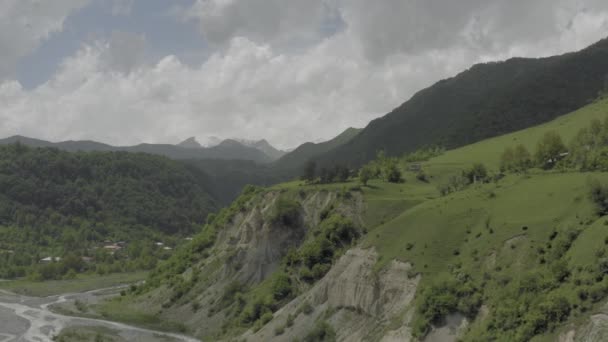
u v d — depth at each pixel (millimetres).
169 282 189750
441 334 90250
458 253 104688
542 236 93188
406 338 94000
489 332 82500
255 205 196125
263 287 151750
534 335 75562
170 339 142250
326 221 156750
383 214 152125
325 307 118375
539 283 81562
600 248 78188
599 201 89875
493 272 93375
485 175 158250
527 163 151750
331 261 143500
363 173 182750
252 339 123500
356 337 104500
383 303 106062
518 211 104938
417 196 161750
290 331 117625
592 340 67438
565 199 99438
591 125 156375
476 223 110188
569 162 140125
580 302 73375
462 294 92812
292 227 166875
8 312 176125
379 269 110750
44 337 141000
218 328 145375
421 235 112688
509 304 82562
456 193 136750
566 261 82875
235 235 189750
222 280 166625
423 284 100625
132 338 142250
